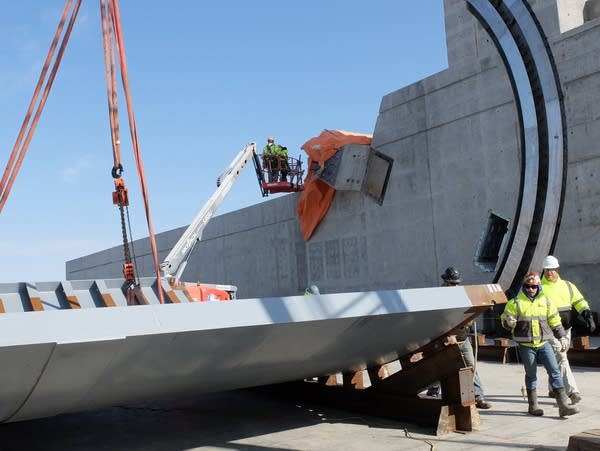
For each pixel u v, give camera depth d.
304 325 4.67
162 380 4.72
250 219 27.06
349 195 21.30
